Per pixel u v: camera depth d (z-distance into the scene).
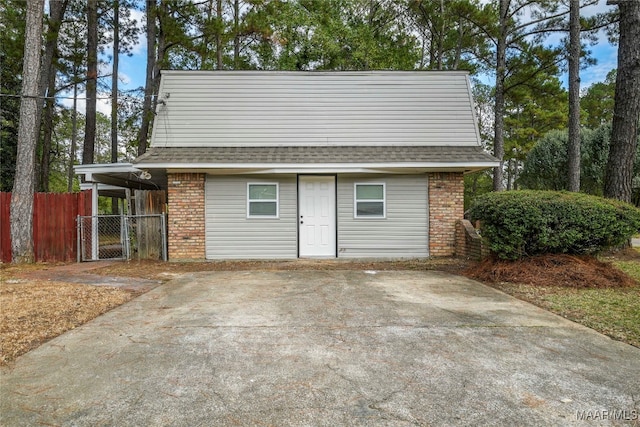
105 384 2.92
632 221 6.52
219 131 10.48
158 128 10.38
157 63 16.44
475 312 4.84
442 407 2.56
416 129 10.70
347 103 10.72
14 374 3.09
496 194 7.22
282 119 10.60
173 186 9.75
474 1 18.81
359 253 10.05
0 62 16.14
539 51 16.48
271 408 2.56
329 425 2.36
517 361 3.30
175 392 2.79
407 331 4.12
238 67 19.70
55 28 14.56
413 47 23.53
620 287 6.14
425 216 10.08
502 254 7.01
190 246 9.74
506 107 26.52
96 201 10.27
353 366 3.22
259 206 9.98
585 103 33.59
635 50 9.70
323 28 20.02
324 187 10.12
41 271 8.06
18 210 9.28
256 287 6.43
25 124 9.38
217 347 3.67
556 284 6.29
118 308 5.10
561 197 6.82
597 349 3.57
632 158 9.93
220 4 17.48
